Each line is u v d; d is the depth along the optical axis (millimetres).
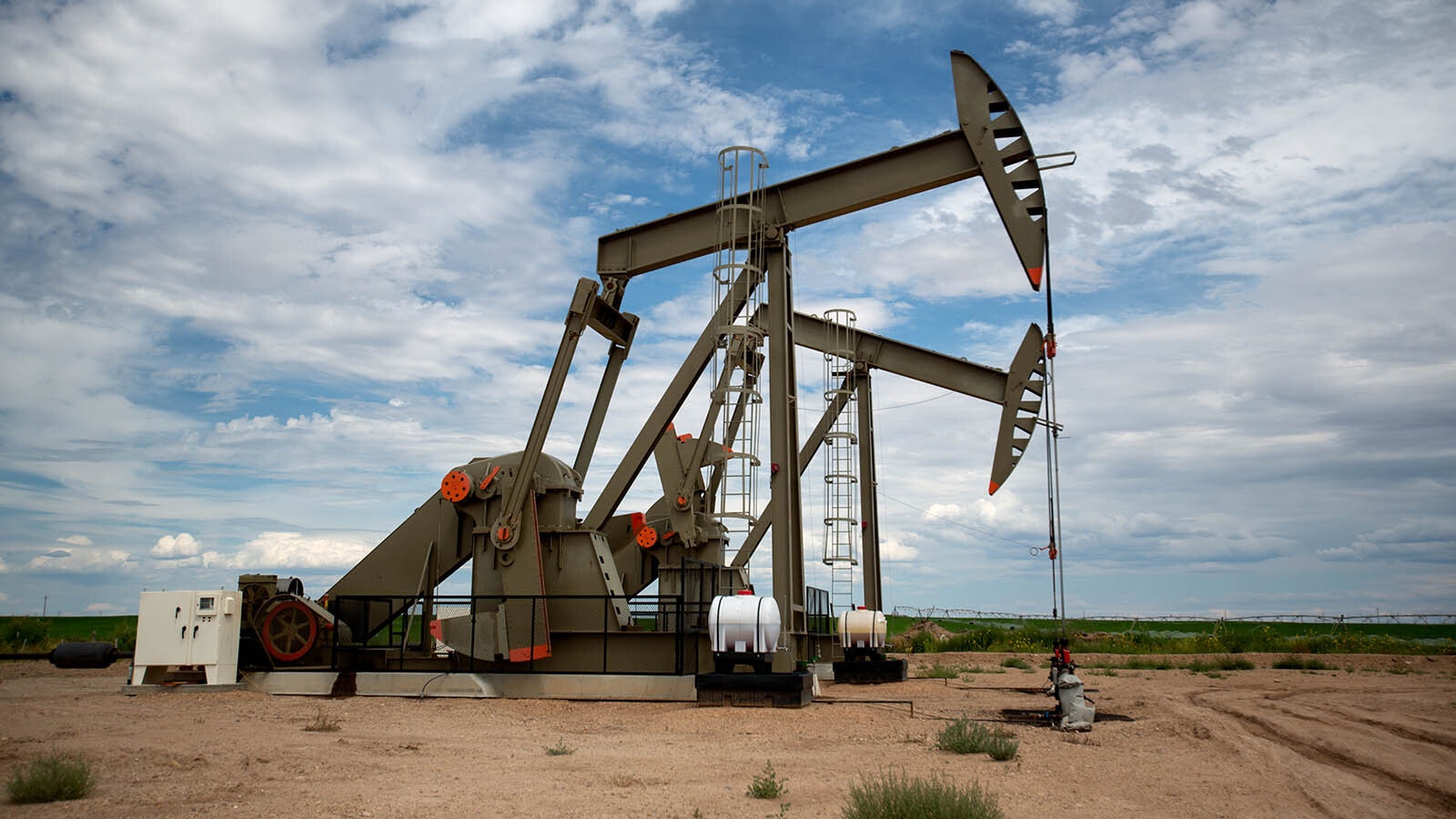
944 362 24859
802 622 18422
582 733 12695
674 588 23469
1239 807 8047
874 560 25516
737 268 17547
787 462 17656
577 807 7520
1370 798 8648
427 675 17328
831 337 25719
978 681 23688
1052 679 13898
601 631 17922
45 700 15555
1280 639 38344
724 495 16891
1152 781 9258
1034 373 23734
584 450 19656
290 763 9414
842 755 10570
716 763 9945
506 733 12516
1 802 7516
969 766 9883
